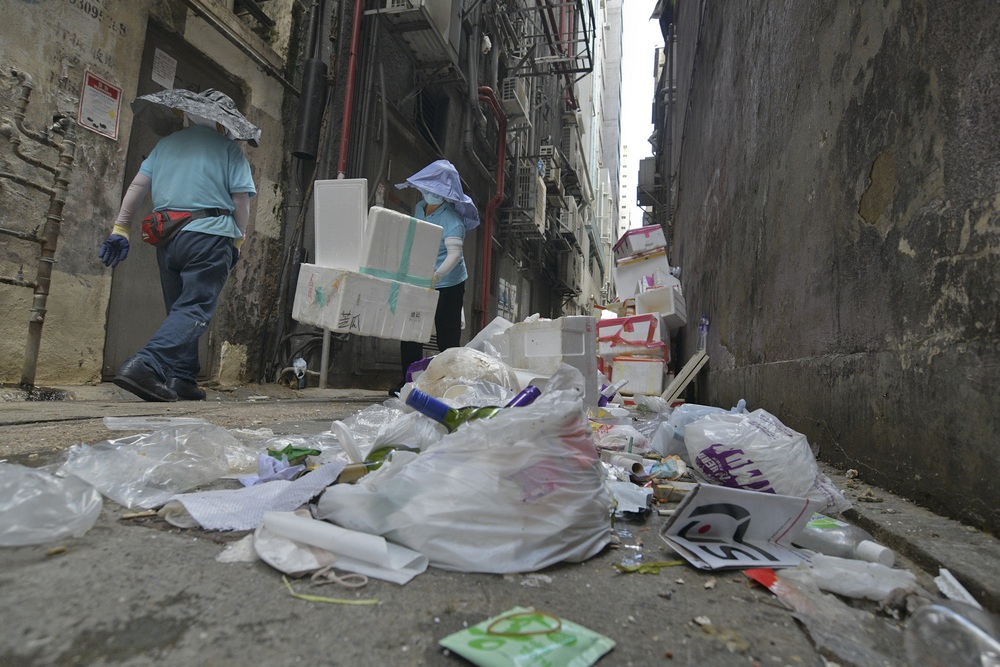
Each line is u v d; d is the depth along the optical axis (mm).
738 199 4562
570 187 20172
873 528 1382
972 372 1331
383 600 891
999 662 670
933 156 1545
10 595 812
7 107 3223
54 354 3537
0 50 3184
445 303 4816
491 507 1075
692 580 1070
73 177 3635
